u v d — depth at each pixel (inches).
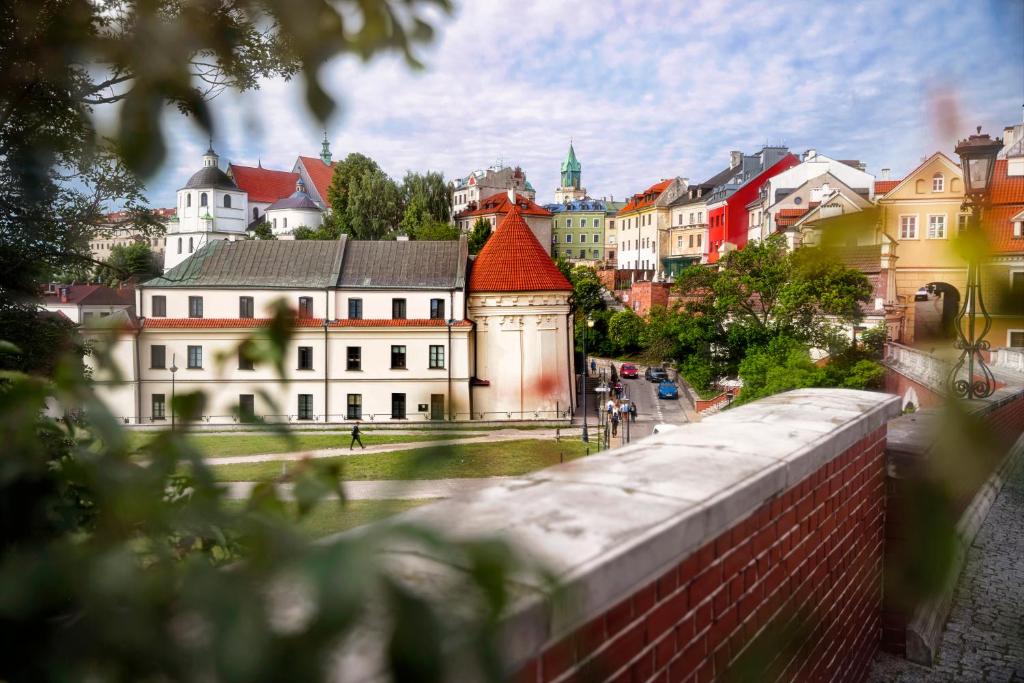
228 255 1973.4
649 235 4360.2
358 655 38.0
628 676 82.6
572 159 7564.0
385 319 1927.9
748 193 3270.2
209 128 42.0
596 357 3083.2
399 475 39.2
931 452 100.0
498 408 1947.6
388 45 44.7
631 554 74.9
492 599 31.6
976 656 206.4
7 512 44.7
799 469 127.9
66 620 34.5
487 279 1962.4
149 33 41.3
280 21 42.4
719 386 1833.2
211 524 42.7
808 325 1310.3
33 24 42.8
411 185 3555.6
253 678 29.9
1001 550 305.7
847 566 167.2
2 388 45.0
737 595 111.4
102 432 43.6
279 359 41.8
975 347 97.4
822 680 150.4
